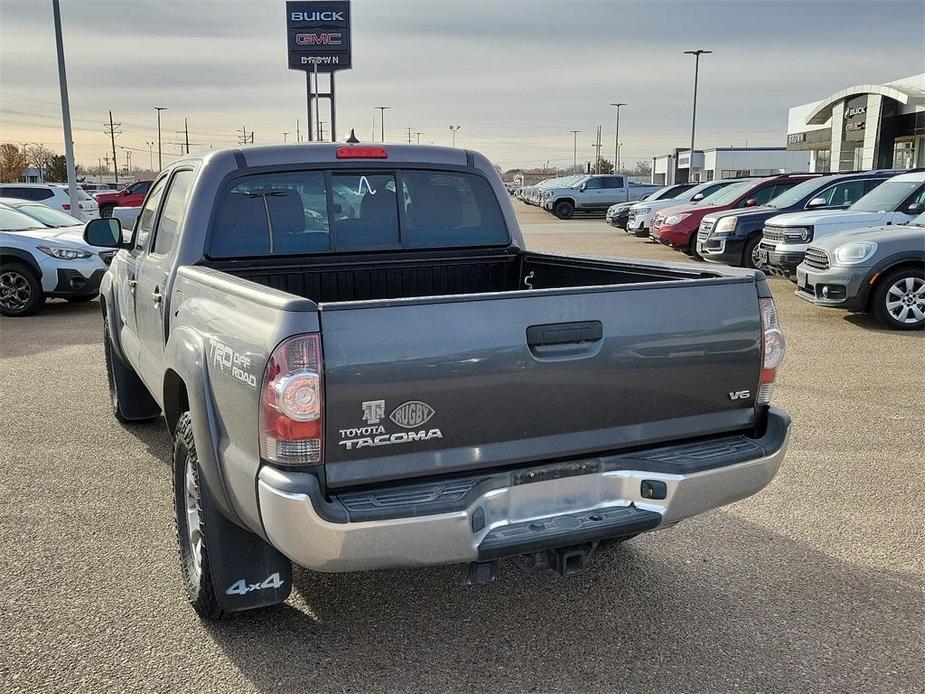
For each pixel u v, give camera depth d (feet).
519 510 9.62
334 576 12.84
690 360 10.26
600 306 9.67
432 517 8.82
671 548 13.75
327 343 8.48
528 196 176.86
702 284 10.29
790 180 58.23
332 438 8.63
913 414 21.03
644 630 11.24
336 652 10.71
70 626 11.25
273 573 10.76
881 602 11.93
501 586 12.51
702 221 52.37
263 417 8.70
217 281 10.64
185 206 13.69
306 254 14.48
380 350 8.66
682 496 10.08
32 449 18.76
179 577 12.69
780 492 16.07
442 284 15.85
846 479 16.70
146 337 15.47
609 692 9.86
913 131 116.57
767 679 10.11
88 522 14.75
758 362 10.73
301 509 8.46
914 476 16.84
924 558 13.29
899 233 32.24
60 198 78.84
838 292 32.65
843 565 13.09
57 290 38.04
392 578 12.78
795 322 34.27
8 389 24.18
